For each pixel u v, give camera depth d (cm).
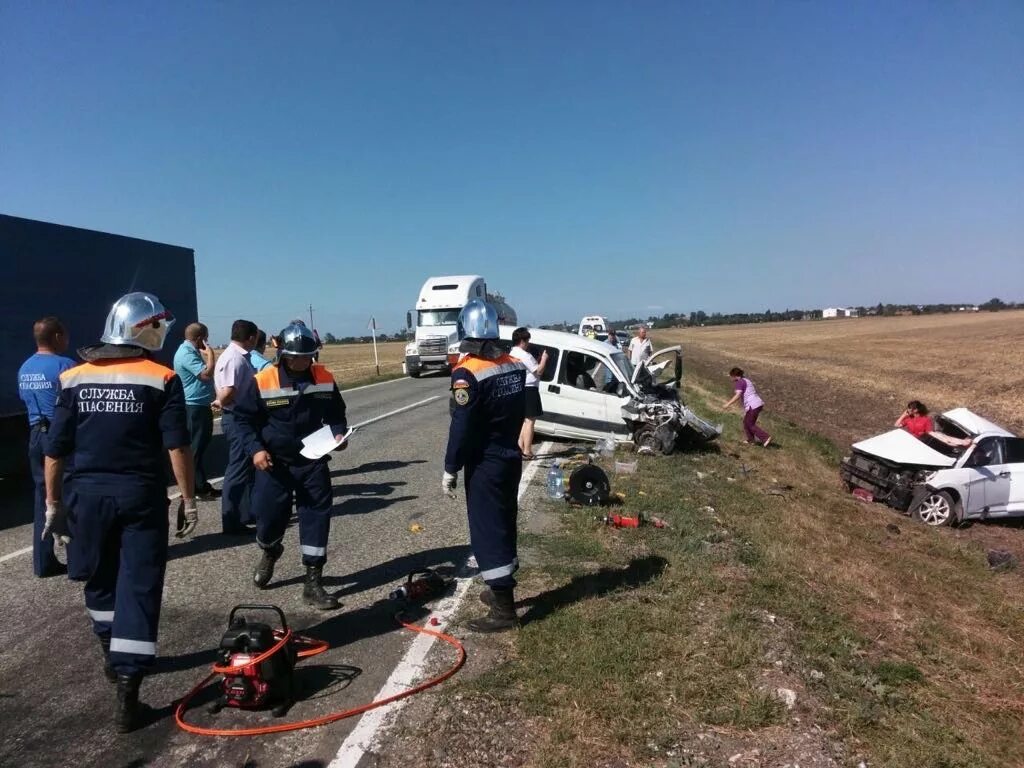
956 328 8525
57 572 539
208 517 688
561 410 1075
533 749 313
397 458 989
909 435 1091
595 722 331
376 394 1934
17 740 318
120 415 324
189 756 308
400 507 725
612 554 564
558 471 762
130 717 323
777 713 343
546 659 385
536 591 488
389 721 332
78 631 434
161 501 338
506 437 427
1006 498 1014
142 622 324
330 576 525
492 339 428
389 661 392
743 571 542
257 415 447
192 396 723
